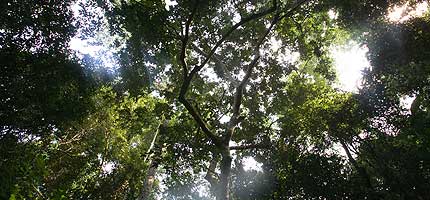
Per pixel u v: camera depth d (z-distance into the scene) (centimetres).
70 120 1145
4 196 505
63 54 1071
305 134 1255
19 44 980
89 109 1189
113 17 1185
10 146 985
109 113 1551
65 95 1099
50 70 1030
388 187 1066
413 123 1062
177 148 1487
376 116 1138
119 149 1545
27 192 518
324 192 1083
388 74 1155
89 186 1322
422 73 1064
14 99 969
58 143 1421
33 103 1005
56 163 1356
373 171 1145
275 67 1691
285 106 1642
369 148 1155
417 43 1132
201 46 1692
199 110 1619
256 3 1480
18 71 977
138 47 1267
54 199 514
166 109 1616
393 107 1125
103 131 1533
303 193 1137
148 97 1739
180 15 1182
